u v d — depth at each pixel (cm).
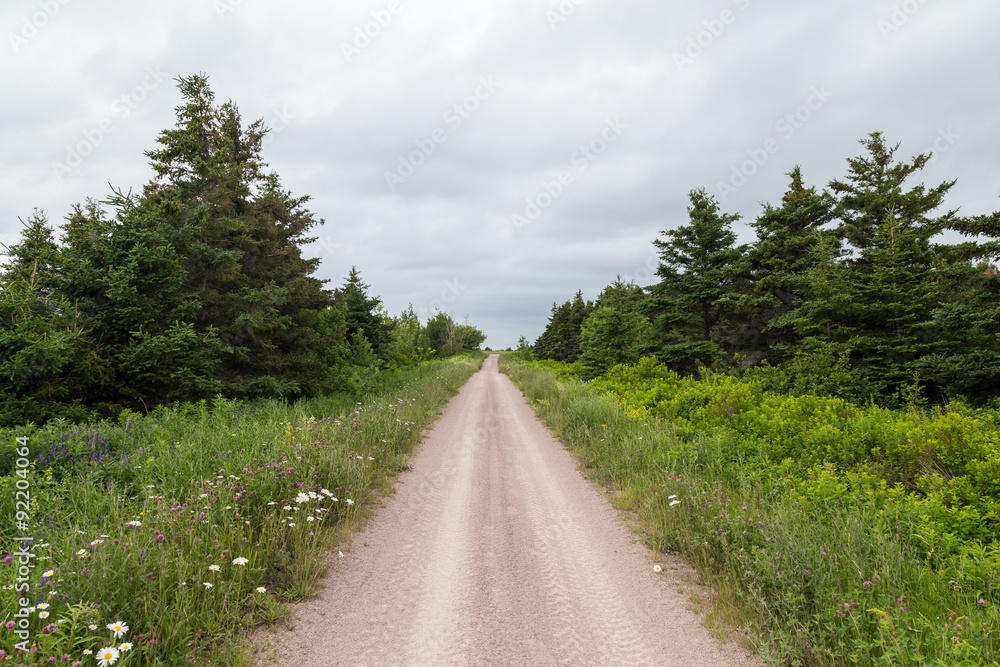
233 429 847
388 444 985
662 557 508
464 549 530
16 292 859
